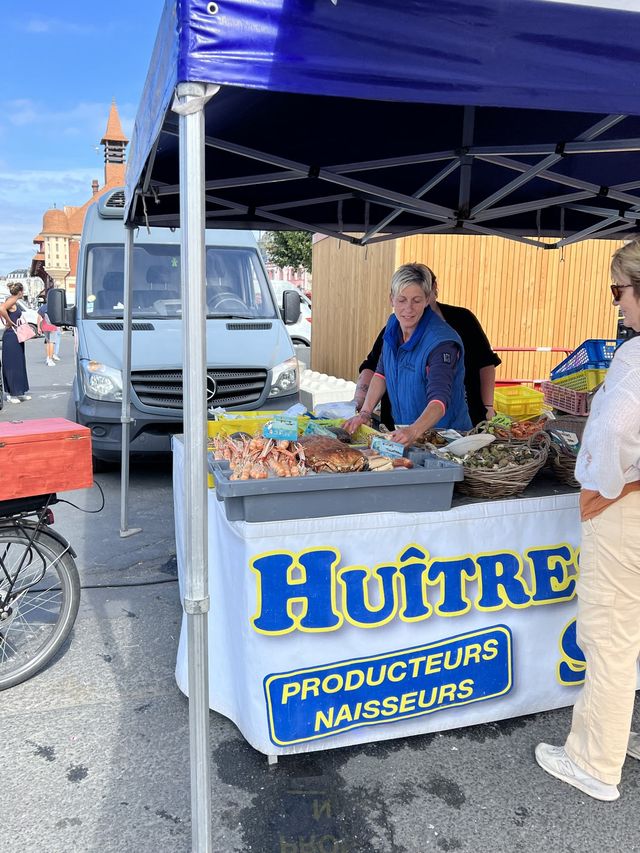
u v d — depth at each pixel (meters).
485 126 3.22
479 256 8.55
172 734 2.60
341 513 2.25
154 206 4.12
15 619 3.46
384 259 8.66
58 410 9.99
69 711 2.75
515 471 2.45
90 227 6.72
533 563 2.51
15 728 2.63
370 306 9.27
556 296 8.93
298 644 2.26
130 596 3.85
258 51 1.59
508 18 1.73
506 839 2.07
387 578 2.32
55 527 4.97
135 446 5.62
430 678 2.43
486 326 8.77
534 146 3.04
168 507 5.46
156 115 2.13
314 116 2.99
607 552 2.06
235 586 2.29
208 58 1.56
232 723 2.63
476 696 2.51
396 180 4.10
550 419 3.86
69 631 3.04
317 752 2.47
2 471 2.71
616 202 4.63
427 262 8.41
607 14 1.78
